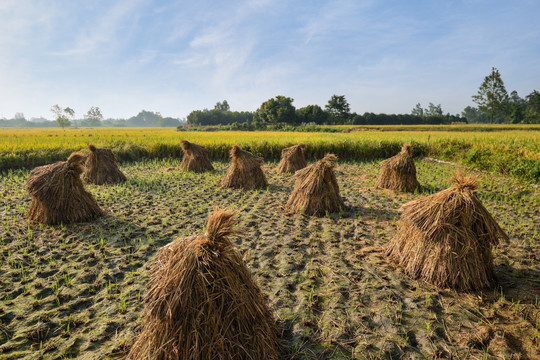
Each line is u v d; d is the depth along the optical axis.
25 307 3.87
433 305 3.87
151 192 10.15
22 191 10.21
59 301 3.98
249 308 2.70
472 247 4.27
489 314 3.72
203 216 7.57
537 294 4.15
